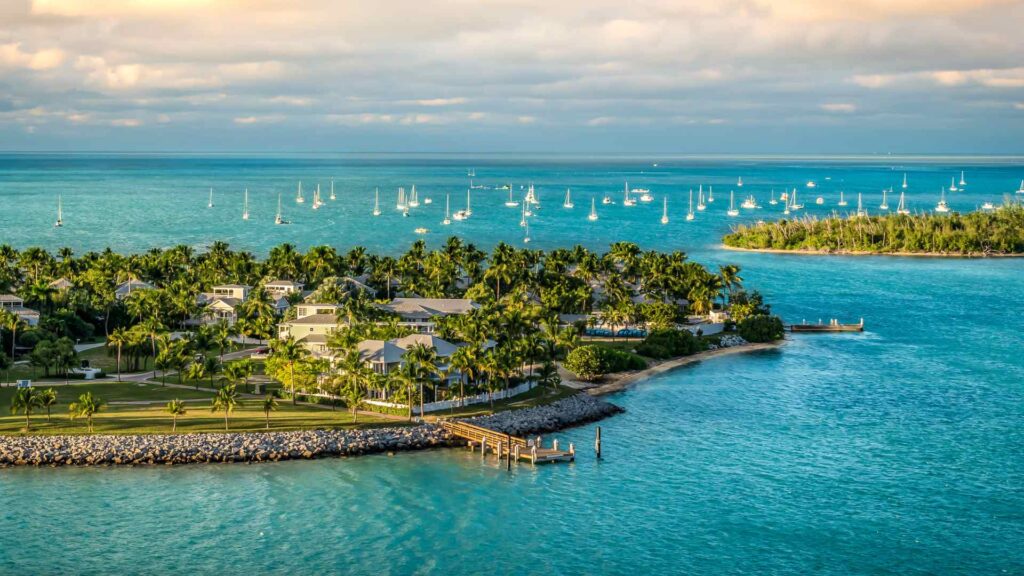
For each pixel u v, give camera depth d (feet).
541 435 496.64
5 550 360.07
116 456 442.09
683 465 452.76
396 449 466.70
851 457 463.83
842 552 363.15
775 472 443.32
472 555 361.92
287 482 425.28
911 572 347.97
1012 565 352.69
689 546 368.48
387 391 532.73
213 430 469.98
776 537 375.86
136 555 358.84
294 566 352.90
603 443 485.15
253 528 380.99
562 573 349.00
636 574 348.18
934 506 403.54
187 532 376.68
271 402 480.64
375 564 354.95
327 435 468.75
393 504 404.57
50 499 402.72
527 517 393.70
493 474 438.40
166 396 533.14
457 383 529.45
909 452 469.98
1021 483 428.56
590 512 398.83
